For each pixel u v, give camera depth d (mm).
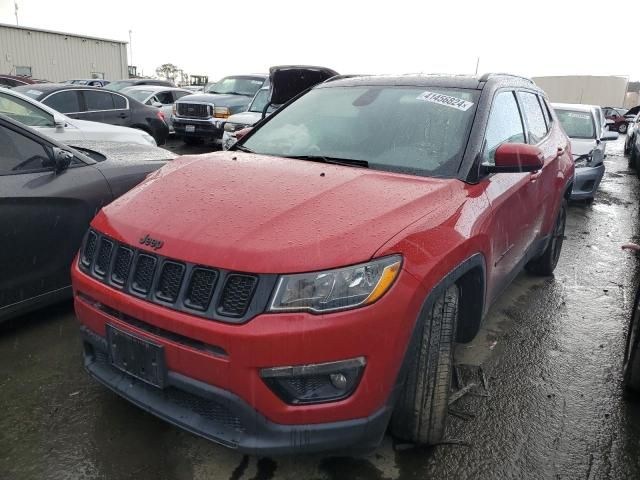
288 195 2426
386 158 2996
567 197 5074
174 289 2143
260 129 3656
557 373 3430
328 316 1990
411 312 2145
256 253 2041
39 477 2373
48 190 3541
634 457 2666
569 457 2635
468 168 2852
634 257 6199
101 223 2561
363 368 2066
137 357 2244
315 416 2051
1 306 3381
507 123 3516
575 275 5426
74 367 3248
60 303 4105
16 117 6648
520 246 3684
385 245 2133
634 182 12250
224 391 2041
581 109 9766
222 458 2533
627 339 3355
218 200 2420
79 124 7344
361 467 2486
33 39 29031
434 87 3410
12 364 3252
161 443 2619
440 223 2408
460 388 3168
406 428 2490
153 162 4484
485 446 2674
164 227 2295
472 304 2846
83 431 2686
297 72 8234
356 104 3463
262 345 1956
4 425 2699
